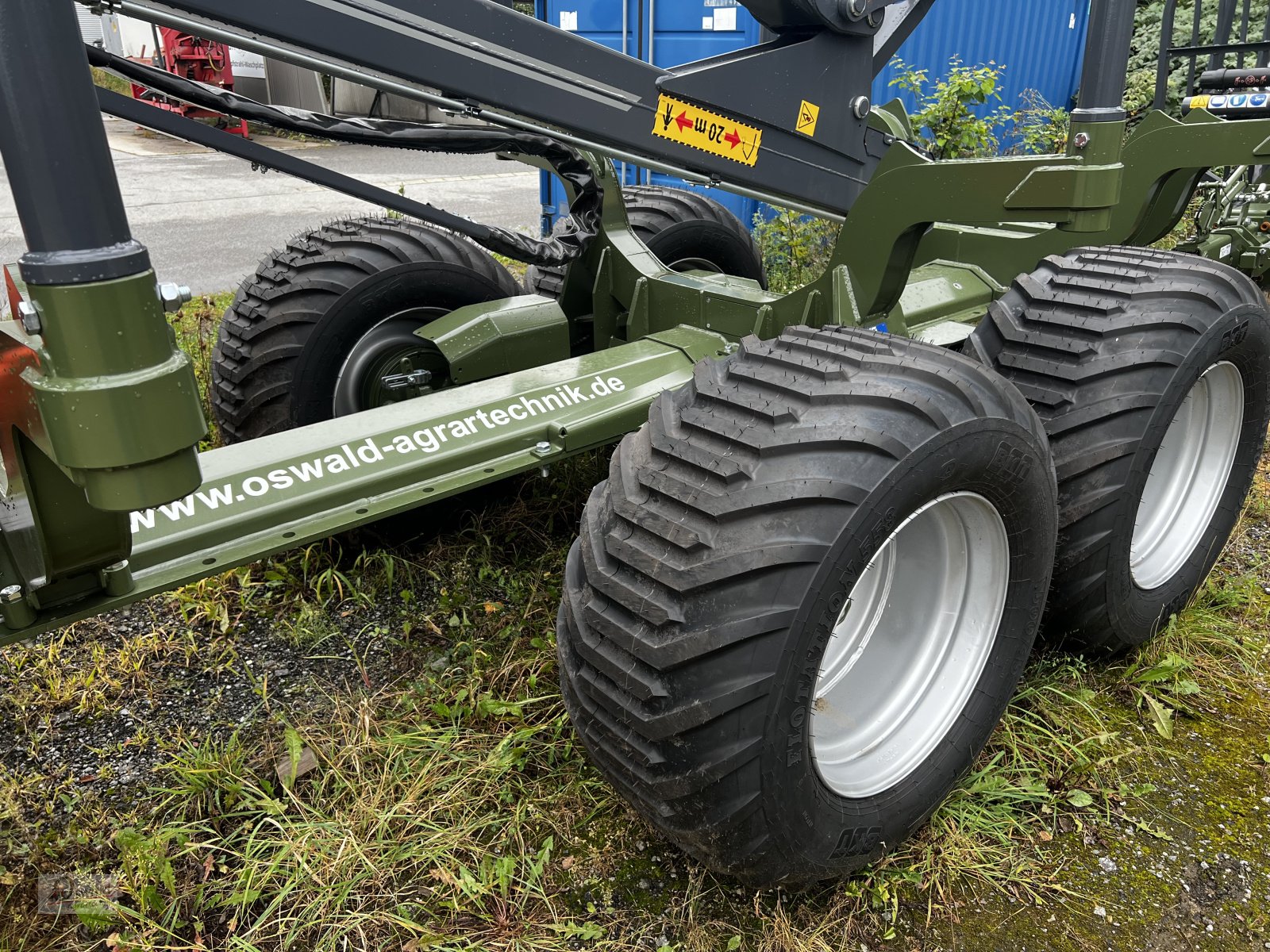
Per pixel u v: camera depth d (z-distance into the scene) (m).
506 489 3.45
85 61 0.97
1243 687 2.58
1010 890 1.95
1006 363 2.37
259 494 1.96
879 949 1.83
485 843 2.04
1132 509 2.32
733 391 1.72
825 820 1.75
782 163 2.47
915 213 2.39
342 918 1.86
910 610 2.10
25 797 2.18
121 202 1.04
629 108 2.15
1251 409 2.74
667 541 1.56
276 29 1.74
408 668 2.63
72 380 1.04
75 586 1.73
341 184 2.65
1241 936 1.85
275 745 2.31
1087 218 2.16
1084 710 2.44
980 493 1.83
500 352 2.94
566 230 3.62
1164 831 2.10
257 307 3.02
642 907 1.89
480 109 2.08
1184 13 10.76
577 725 1.73
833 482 1.56
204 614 2.83
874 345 1.82
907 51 8.18
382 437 2.17
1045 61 9.65
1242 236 5.76
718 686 1.52
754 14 2.35
